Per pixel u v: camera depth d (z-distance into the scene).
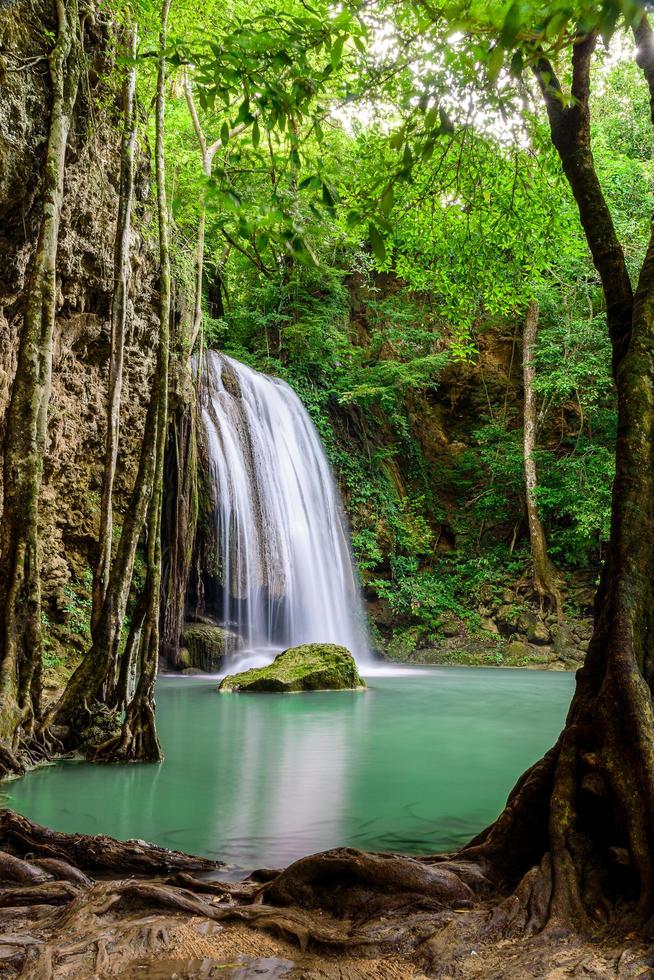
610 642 3.33
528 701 12.47
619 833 2.94
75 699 7.51
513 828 3.38
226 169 3.40
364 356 25.52
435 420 26.61
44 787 6.05
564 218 7.78
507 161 7.20
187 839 4.60
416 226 7.77
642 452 3.67
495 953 2.58
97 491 13.51
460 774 6.68
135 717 7.23
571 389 23.75
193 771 6.71
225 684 13.25
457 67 2.88
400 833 4.79
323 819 5.11
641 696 3.13
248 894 3.28
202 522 16.98
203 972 2.49
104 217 11.73
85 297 11.80
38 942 2.65
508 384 25.97
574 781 3.19
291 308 24.58
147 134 12.88
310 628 19.80
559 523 23.53
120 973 2.47
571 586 22.31
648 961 2.39
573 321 22.05
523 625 21.45
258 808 5.40
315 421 23.14
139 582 15.15
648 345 3.86
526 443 23.14
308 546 20.38
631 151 21.53
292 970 2.51
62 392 11.97
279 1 9.09
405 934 2.73
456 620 22.39
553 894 2.83
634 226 19.25
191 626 16.62
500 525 24.73
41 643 7.01
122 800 5.62
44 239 7.35
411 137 3.12
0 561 6.84
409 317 24.17
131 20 10.00
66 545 12.88
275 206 3.17
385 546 23.19
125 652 7.84
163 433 8.26
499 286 8.41
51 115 7.78
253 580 18.19
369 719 10.14
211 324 20.81
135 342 13.77
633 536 3.55
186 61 2.94
